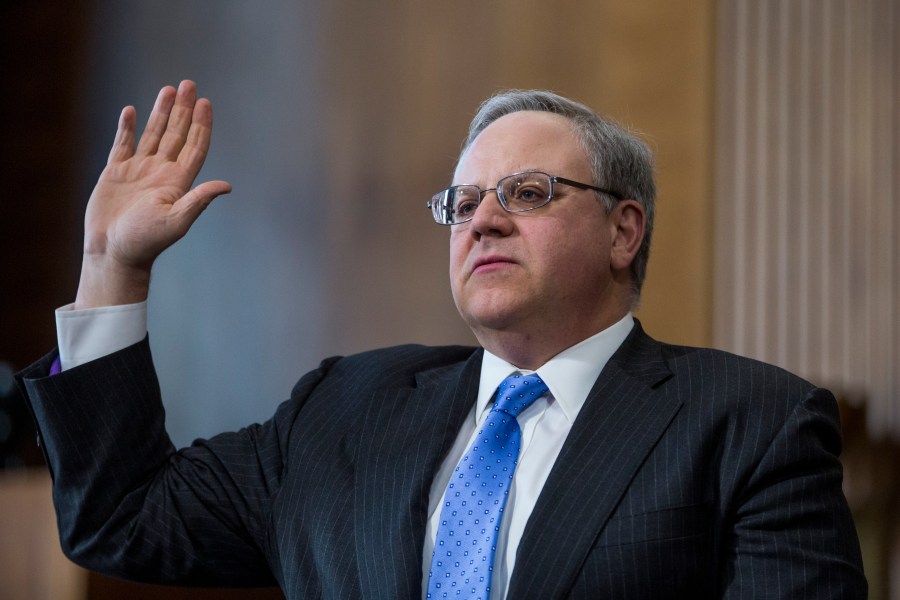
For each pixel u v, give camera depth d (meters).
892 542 12.59
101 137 20.34
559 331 6.96
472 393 7.16
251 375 18.22
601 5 15.26
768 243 13.67
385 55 17.47
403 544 6.40
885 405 13.02
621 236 7.34
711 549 6.10
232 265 18.55
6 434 12.42
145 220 7.18
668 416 6.40
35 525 8.88
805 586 5.80
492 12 16.36
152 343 19.06
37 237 20.94
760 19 13.98
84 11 20.66
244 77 18.77
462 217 7.12
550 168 7.01
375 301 17.19
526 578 5.95
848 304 13.25
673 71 14.55
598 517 6.06
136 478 7.38
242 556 7.52
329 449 7.34
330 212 17.77
